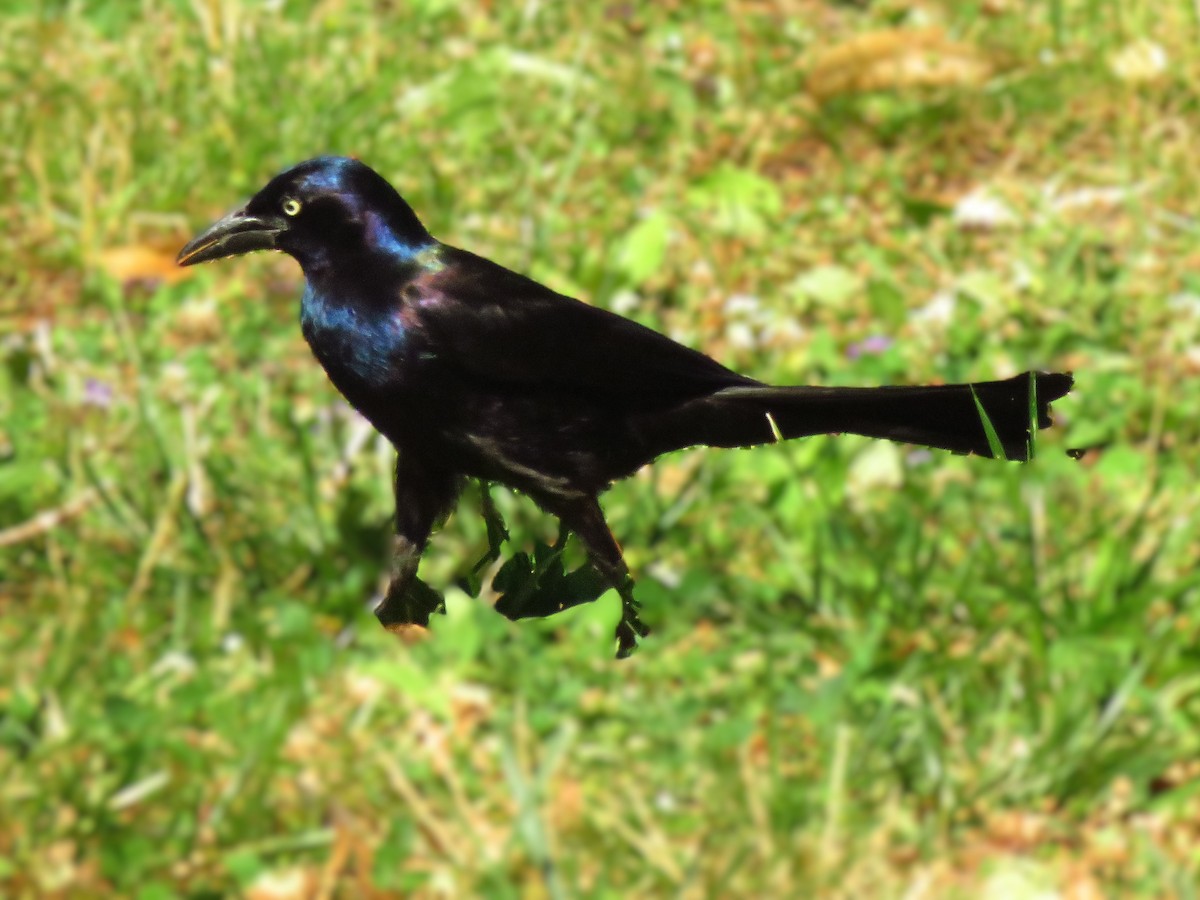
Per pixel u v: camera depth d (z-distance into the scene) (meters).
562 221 14.93
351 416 12.44
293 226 5.35
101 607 10.81
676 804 9.52
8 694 10.36
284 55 16.61
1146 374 12.84
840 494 11.33
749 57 17.03
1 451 12.34
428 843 9.41
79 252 14.52
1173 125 15.79
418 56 17.00
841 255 14.37
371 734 10.06
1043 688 10.06
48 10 17.70
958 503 11.40
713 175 14.95
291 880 9.23
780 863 9.02
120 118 15.80
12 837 9.38
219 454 11.98
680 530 11.44
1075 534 11.18
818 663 10.52
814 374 12.91
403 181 15.35
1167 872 9.12
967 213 14.69
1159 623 10.53
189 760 9.73
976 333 13.25
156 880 9.23
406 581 5.58
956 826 9.49
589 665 10.44
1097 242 14.36
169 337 13.59
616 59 16.89
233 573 11.05
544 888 9.09
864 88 16.20
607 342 5.23
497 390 5.26
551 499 5.36
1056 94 16.12
